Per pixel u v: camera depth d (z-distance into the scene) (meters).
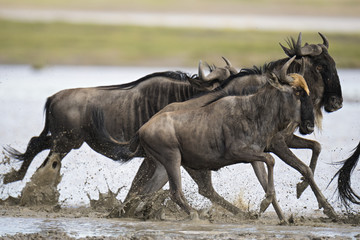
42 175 40.12
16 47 155.00
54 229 32.19
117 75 120.00
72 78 114.31
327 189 44.78
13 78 114.31
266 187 34.69
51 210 37.97
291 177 49.16
